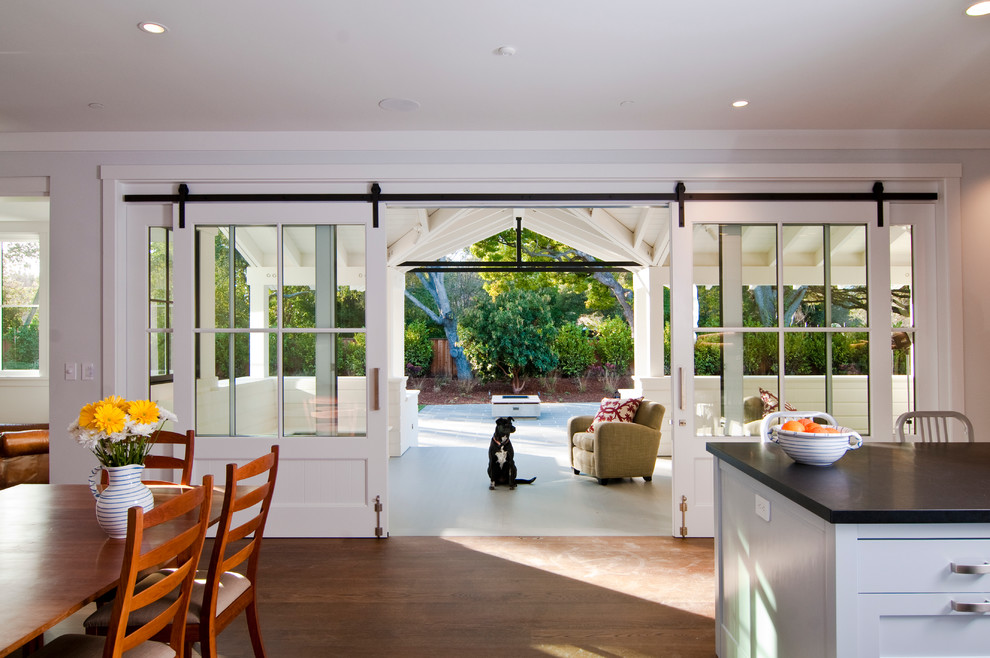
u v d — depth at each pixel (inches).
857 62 122.3
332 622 111.7
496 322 612.1
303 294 161.8
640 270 319.9
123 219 161.5
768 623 80.6
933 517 62.0
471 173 160.6
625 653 100.5
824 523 65.6
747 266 161.8
